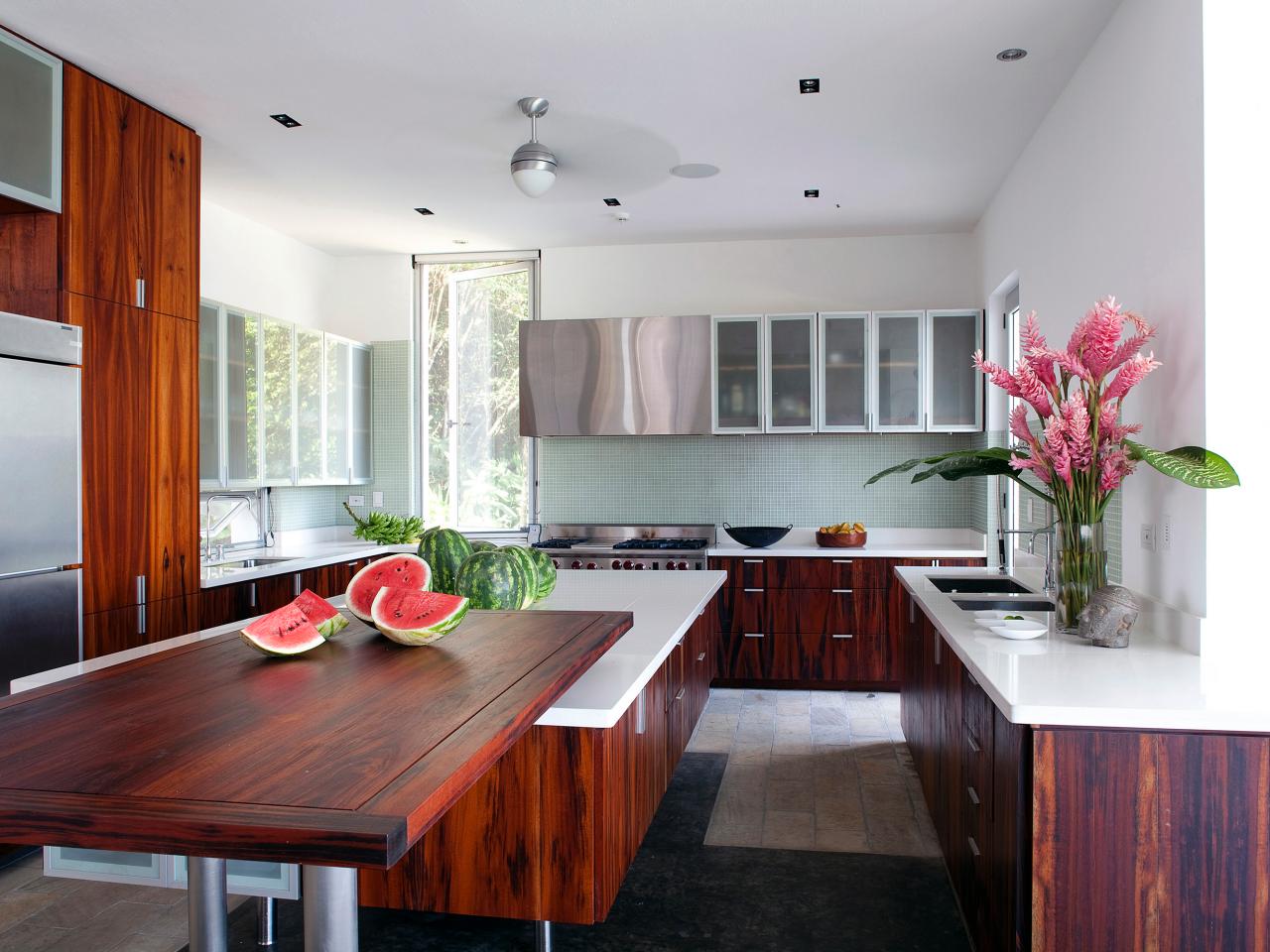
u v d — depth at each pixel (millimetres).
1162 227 2598
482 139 4176
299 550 5641
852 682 5480
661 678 2625
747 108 3834
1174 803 1794
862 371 5574
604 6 2994
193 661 1655
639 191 4977
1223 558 2297
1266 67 2275
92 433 3422
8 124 3086
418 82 3574
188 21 3082
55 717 1283
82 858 2045
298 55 3336
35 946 2531
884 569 5406
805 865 2994
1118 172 2975
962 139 4191
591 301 6234
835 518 6059
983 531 5457
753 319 5684
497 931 2553
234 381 4758
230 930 2564
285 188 4930
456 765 1080
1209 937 1793
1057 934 1818
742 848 3135
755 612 5523
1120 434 2469
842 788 3721
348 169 4590
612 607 2998
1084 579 2547
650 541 5898
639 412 5785
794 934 2535
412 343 6434
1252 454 2295
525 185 3973
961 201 5191
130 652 2188
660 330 5762
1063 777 1816
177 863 1996
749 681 5617
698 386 5723
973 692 2330
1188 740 1790
